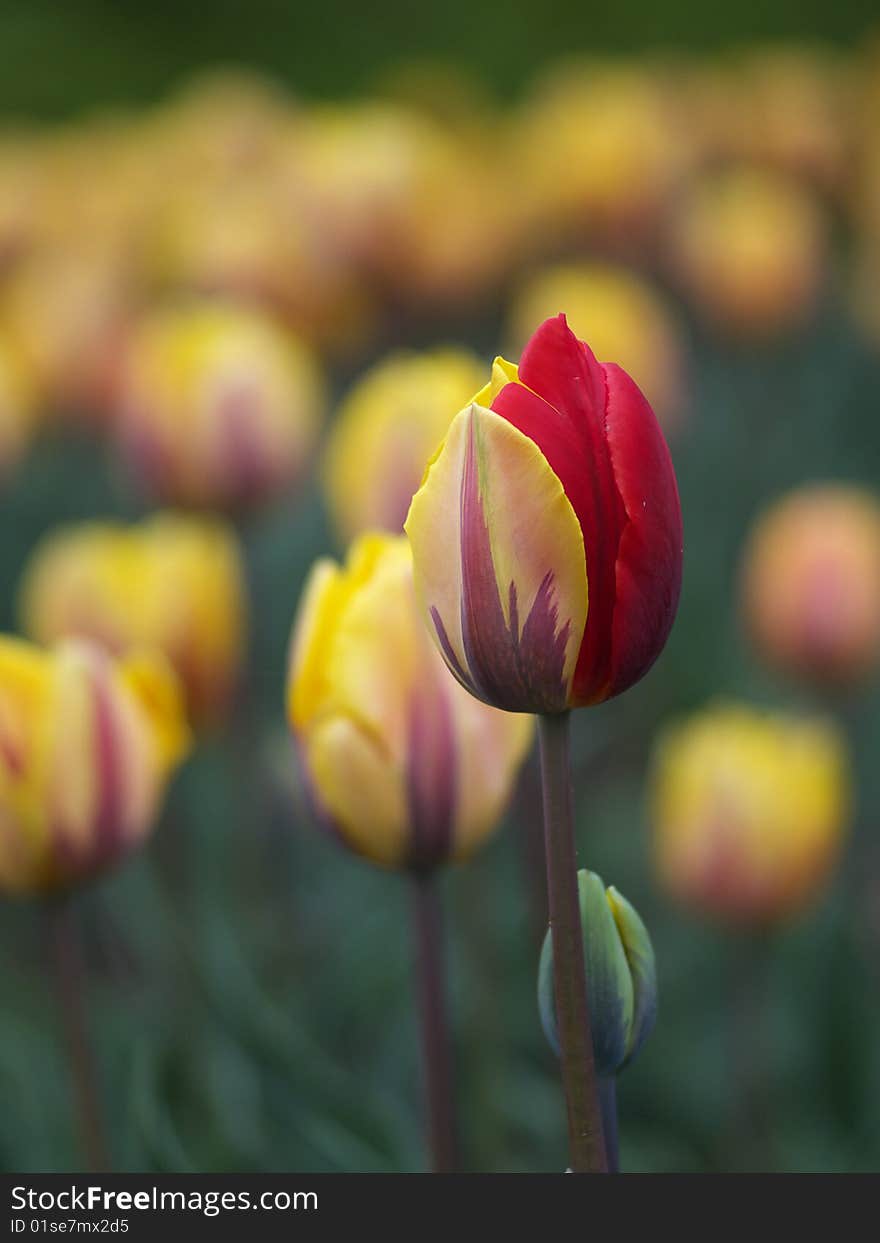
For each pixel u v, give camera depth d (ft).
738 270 6.19
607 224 6.84
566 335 2.09
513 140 8.27
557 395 2.08
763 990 4.31
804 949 4.55
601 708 6.14
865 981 4.13
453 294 6.21
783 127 7.59
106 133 9.76
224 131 7.93
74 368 5.65
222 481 4.09
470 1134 3.60
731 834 3.57
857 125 7.73
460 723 2.43
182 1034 3.60
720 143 7.70
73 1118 3.79
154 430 4.09
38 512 7.50
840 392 8.11
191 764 5.49
